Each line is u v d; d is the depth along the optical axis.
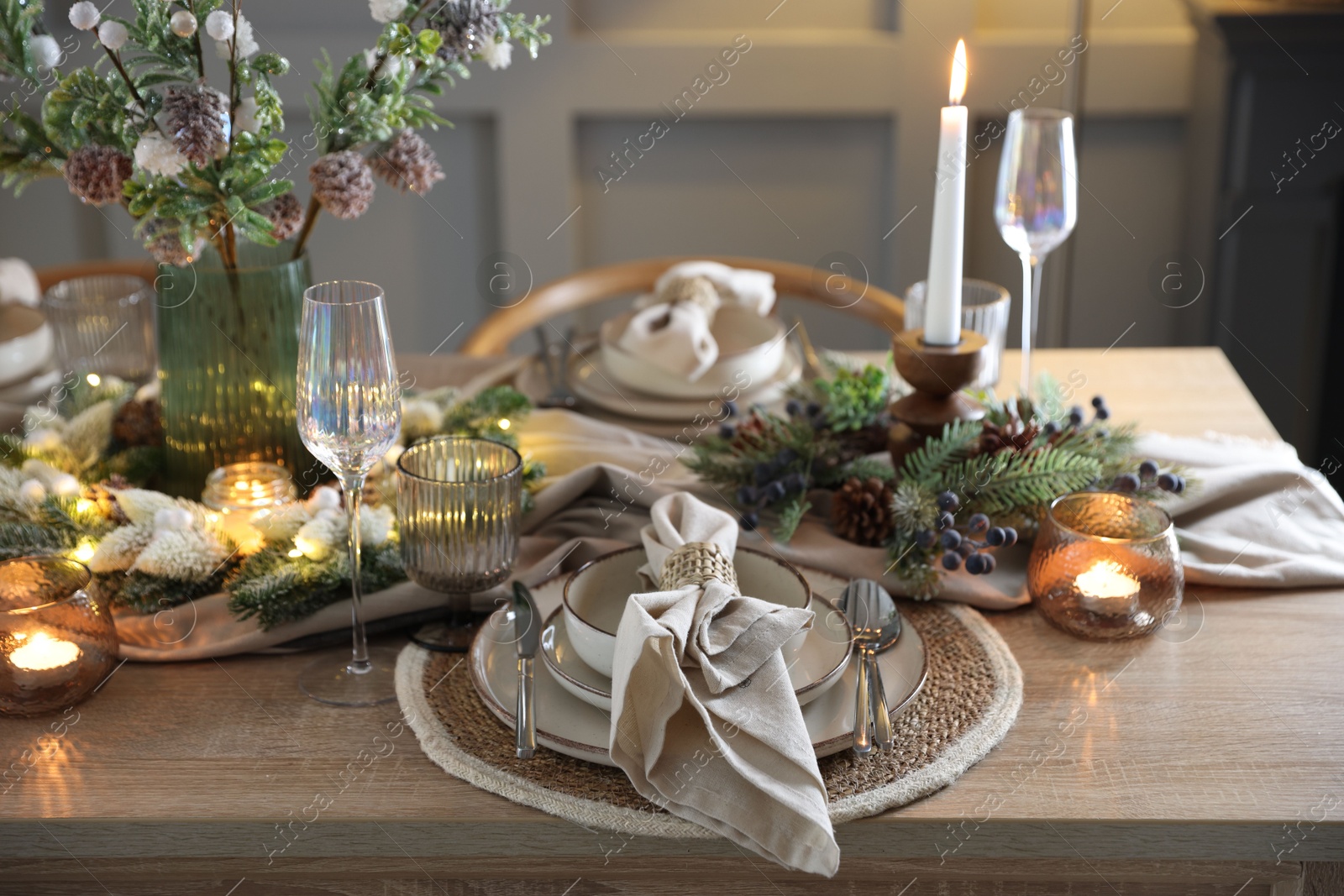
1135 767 0.71
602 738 0.71
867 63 2.23
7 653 0.73
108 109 0.82
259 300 0.91
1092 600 0.81
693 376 1.14
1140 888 0.73
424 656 0.82
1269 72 2.11
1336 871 0.70
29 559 0.77
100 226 2.32
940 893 0.73
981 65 2.23
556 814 0.67
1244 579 0.89
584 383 1.22
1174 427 1.15
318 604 0.83
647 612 0.69
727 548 0.80
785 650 0.74
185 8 0.81
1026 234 1.14
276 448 0.96
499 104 2.26
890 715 0.73
